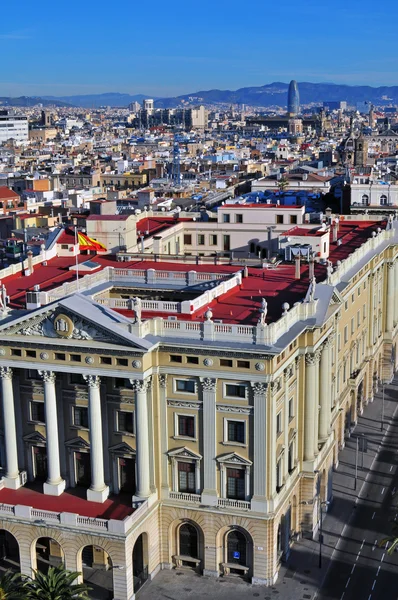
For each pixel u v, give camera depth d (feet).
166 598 303.48
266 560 307.37
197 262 425.69
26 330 312.09
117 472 321.52
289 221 510.99
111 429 318.65
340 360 413.59
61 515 301.63
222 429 304.30
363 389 484.74
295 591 307.78
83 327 303.68
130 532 297.12
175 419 309.83
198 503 311.88
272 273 402.52
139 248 480.64
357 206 634.84
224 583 312.50
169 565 322.34
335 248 486.38
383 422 467.11
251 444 301.43
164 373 305.94
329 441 368.48
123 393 312.91
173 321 304.50
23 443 332.80
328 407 360.07
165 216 583.17
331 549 336.49
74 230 465.47
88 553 324.60
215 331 299.99
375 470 407.03
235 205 531.50
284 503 317.63
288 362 310.45
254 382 293.64
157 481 316.40
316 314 328.70
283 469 317.83
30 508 306.14
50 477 322.96
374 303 495.00
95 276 374.63
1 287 360.07
